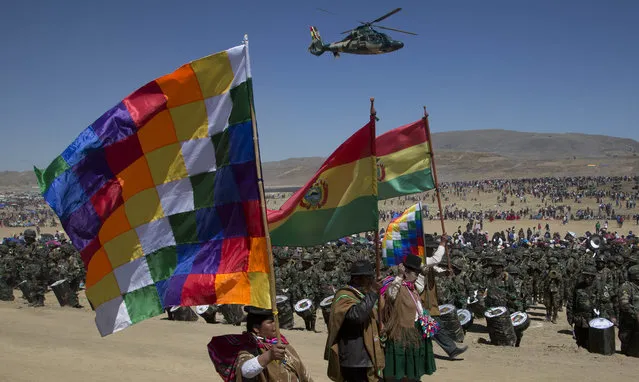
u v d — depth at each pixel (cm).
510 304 1714
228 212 620
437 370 1204
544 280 2202
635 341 1440
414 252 1223
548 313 2180
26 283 2355
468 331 1922
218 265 616
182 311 2000
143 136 630
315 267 2011
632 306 1448
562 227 8119
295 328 1948
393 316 859
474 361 1320
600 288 1557
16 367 1120
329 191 897
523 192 12075
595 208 9806
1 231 9950
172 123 630
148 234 631
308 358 1283
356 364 702
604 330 1472
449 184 15200
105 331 620
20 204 17425
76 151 629
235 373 545
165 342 1486
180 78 623
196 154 627
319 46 3284
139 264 628
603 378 1162
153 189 632
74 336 1537
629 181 12338
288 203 925
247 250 609
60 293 2350
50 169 630
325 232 898
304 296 1948
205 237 626
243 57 612
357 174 878
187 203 630
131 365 1187
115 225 630
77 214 628
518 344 1617
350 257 2530
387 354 853
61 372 1101
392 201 12319
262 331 578
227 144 619
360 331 712
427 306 1152
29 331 1580
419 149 1207
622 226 7969
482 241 5375
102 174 632
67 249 2852
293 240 914
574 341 1772
